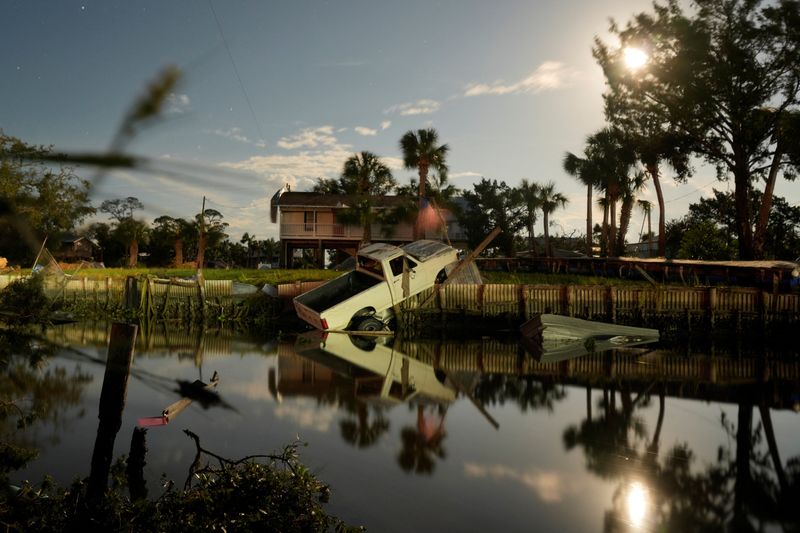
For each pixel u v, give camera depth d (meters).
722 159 28.25
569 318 16.89
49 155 0.78
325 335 17.19
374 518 4.72
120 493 4.88
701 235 32.53
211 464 5.69
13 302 15.17
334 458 6.14
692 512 4.99
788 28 23.73
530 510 4.98
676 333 18.11
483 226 39.94
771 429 7.62
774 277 18.84
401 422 7.66
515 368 12.22
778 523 4.77
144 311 20.64
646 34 26.86
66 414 7.29
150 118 0.70
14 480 5.07
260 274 25.55
